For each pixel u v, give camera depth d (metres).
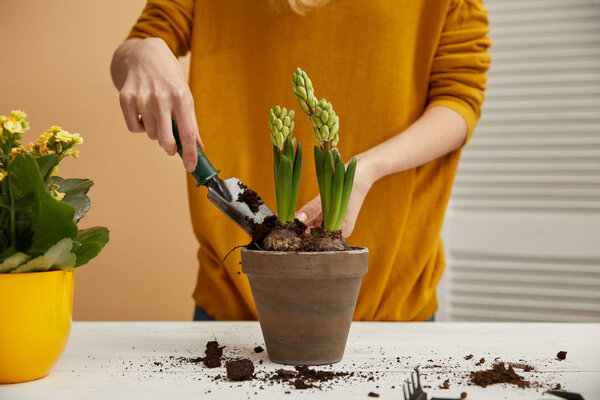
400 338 0.85
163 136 0.75
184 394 0.58
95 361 0.71
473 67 1.08
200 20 1.12
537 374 0.66
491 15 1.83
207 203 1.10
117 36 1.65
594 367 0.68
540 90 1.79
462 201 1.86
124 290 1.67
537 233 1.77
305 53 1.09
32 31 1.64
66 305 0.64
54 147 0.65
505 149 1.83
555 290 1.77
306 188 1.09
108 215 1.66
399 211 1.09
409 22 1.08
